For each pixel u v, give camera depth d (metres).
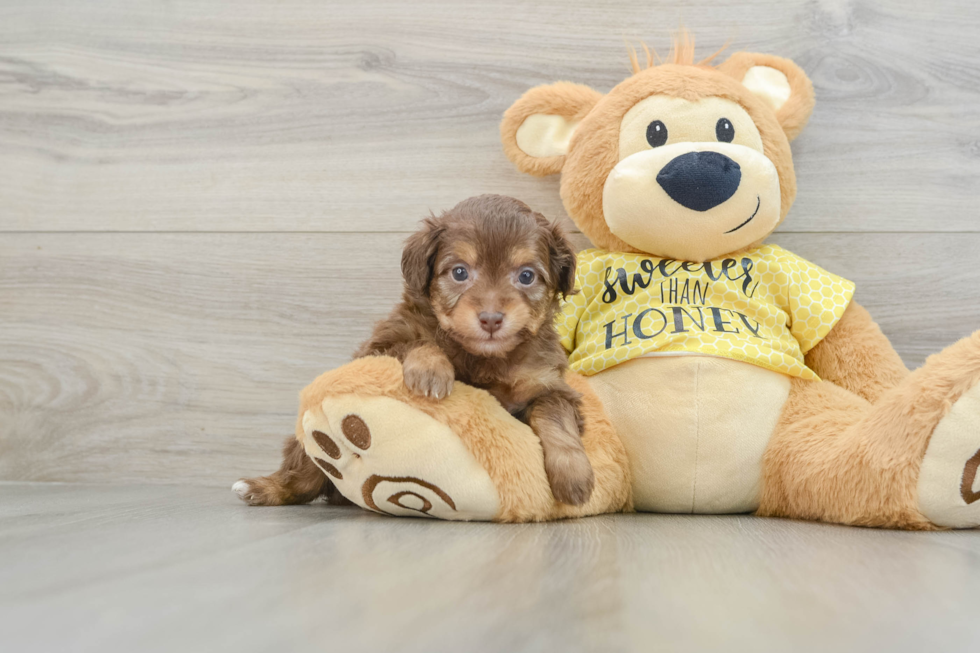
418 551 1.16
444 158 2.46
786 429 1.84
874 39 2.36
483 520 1.60
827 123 2.37
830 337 2.03
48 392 2.51
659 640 0.69
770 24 2.38
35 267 2.54
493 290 1.56
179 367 2.49
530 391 1.70
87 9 2.55
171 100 2.53
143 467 2.47
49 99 2.56
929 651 0.68
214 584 0.90
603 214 2.08
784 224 2.37
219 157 2.52
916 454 1.55
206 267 2.50
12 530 1.36
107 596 0.84
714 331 1.92
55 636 0.69
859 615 0.80
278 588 0.88
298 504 1.91
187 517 1.59
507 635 0.70
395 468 1.56
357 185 2.48
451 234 1.62
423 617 0.76
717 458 1.86
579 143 2.11
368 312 2.46
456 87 2.46
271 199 2.50
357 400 1.55
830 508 1.68
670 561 1.11
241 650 0.65
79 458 2.49
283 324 2.48
